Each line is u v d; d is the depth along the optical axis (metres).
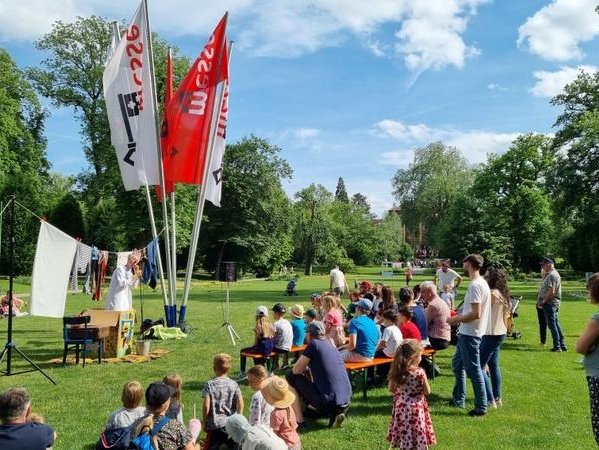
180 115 15.93
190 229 46.50
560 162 37.84
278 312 10.38
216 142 16.33
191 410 7.96
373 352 8.80
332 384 7.06
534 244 54.88
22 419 4.16
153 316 20.94
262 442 4.54
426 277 59.53
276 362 10.58
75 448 6.45
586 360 4.86
